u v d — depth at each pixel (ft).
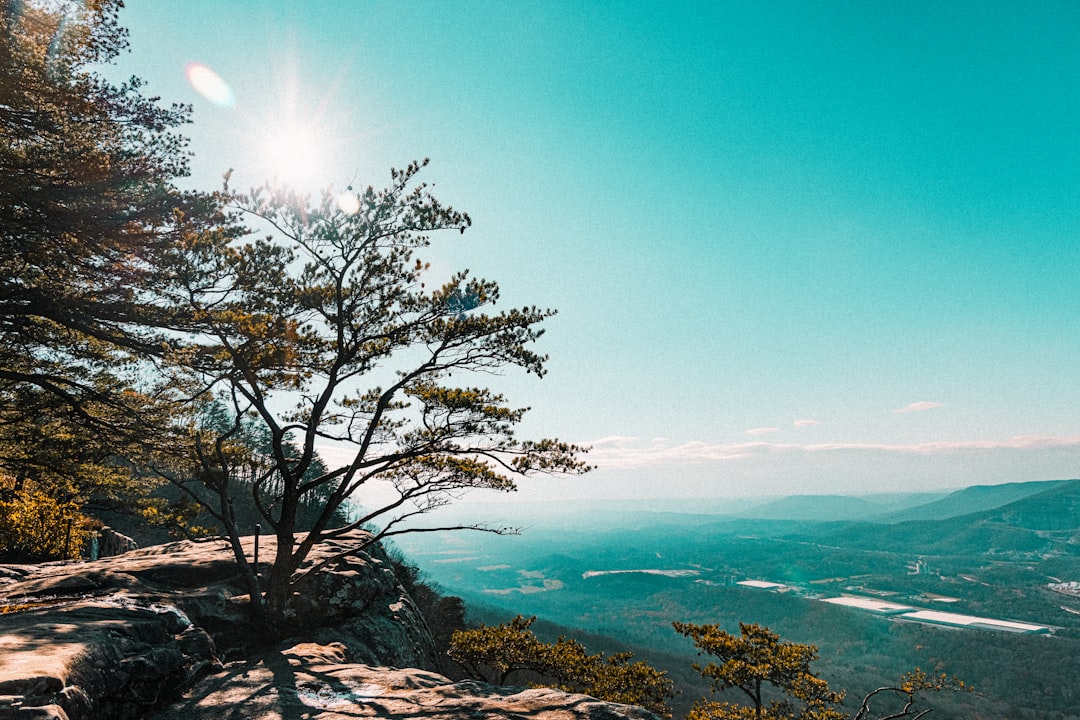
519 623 67.00
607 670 64.34
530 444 46.80
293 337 43.98
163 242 45.73
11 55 39.75
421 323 47.42
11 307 44.16
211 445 49.14
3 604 34.91
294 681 30.17
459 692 27.76
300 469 45.62
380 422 48.73
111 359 55.26
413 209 46.11
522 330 47.19
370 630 50.42
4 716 14.65
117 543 91.71
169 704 26.03
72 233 44.01
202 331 47.19
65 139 44.62
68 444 54.70
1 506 63.72
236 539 44.70
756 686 74.02
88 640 22.43
